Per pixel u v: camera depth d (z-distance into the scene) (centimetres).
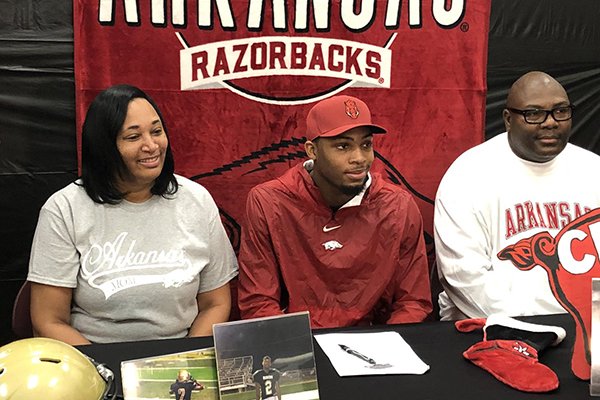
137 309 166
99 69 220
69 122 224
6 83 218
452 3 233
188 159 230
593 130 249
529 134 189
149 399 107
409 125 238
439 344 141
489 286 182
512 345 132
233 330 110
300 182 181
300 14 227
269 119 232
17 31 216
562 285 133
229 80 228
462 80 238
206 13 223
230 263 184
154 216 171
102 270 166
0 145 221
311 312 184
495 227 193
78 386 94
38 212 227
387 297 187
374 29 231
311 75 231
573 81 246
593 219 137
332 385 122
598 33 245
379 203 182
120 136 162
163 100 225
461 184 195
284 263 183
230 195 235
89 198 168
